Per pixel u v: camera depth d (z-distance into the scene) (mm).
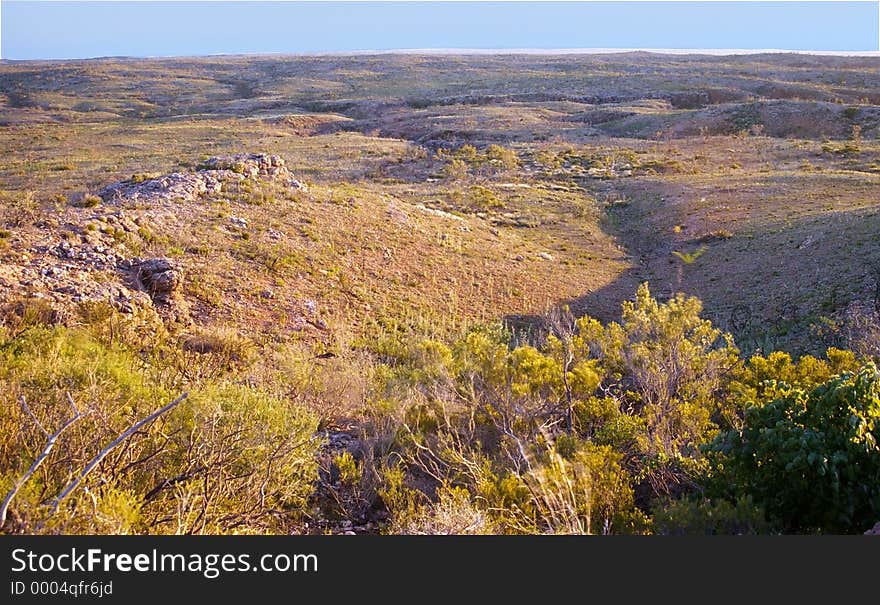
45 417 5016
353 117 113188
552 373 8086
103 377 6512
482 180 47094
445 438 7262
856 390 5227
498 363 8258
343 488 6328
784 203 32750
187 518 3984
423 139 79938
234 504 4664
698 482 5984
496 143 71312
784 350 14758
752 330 17328
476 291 21125
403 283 20281
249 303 15500
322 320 15648
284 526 5258
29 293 11797
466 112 94875
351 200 27094
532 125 82812
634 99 112125
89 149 63781
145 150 63562
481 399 8094
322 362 12188
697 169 48438
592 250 30250
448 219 29875
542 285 23016
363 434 7762
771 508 5168
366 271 20391
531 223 34281
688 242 29938
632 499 5719
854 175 37531
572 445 6562
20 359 6762
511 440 7078
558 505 5027
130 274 14562
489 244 27375
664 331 8914
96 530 3580
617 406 8055
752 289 21156
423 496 6191
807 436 5066
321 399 8891
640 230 34188
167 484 4312
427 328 16281
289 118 95125
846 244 22469
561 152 59969
